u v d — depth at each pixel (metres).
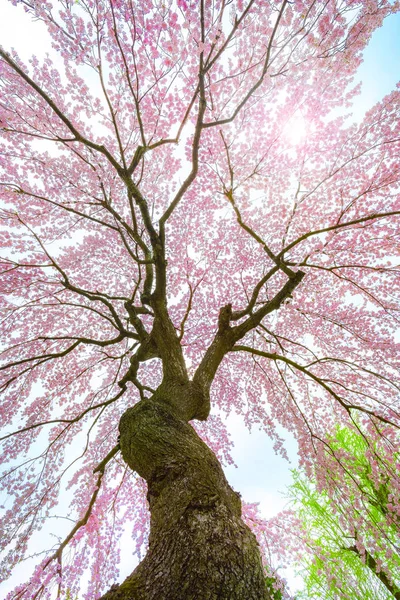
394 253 4.73
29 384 5.22
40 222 4.93
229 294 6.34
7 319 5.03
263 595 1.54
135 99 3.46
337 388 5.32
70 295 5.64
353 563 5.52
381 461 4.18
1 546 3.90
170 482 2.14
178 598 1.46
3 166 4.47
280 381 5.84
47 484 4.59
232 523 1.85
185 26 3.19
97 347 6.09
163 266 3.73
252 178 4.95
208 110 4.35
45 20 3.16
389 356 4.98
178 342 3.69
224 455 6.00
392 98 3.96
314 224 5.11
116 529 4.94
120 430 2.73
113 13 2.90
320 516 6.04
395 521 3.73
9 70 3.60
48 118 4.05
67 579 3.88
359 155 4.40
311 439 4.61
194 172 3.47
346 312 5.29
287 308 5.79
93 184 4.97
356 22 3.18
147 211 3.51
